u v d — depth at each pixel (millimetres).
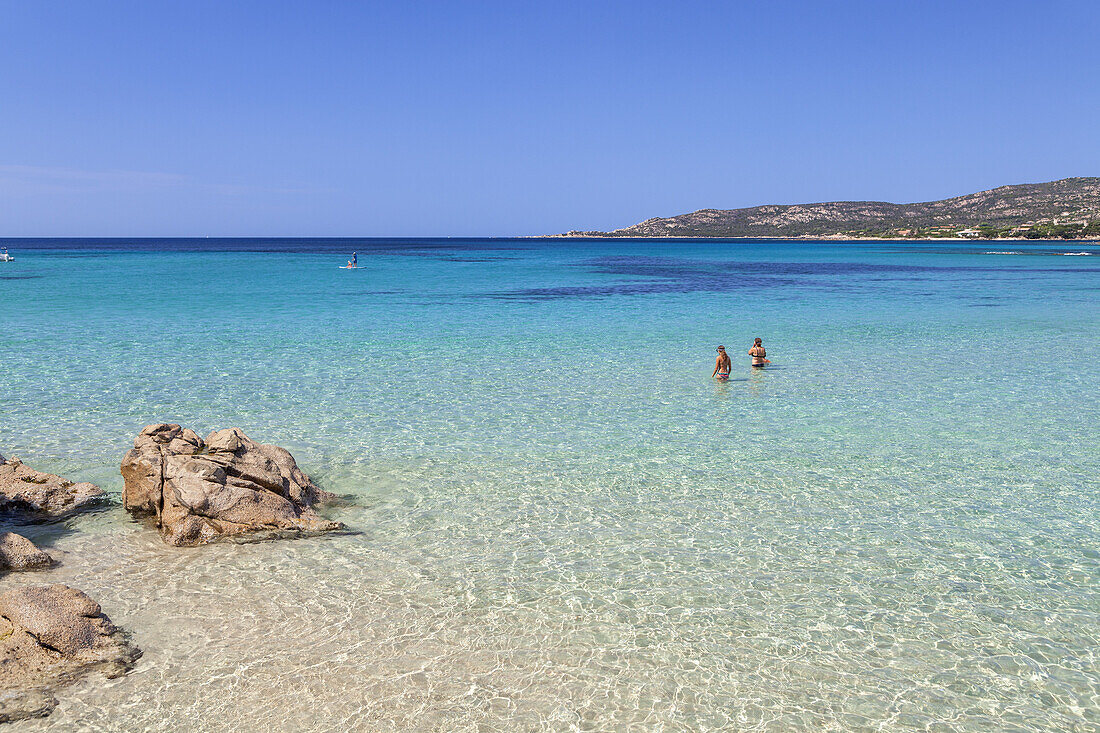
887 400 21844
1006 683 8625
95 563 11281
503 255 158625
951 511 13508
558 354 29281
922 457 16516
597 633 9539
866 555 11742
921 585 10812
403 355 28781
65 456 16016
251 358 27766
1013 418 19812
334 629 9570
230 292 57344
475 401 21484
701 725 7918
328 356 28359
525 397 22031
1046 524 12945
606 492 14414
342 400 21422
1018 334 35625
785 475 15383
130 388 22516
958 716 8086
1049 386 23766
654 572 11172
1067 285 69062
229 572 11055
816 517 13242
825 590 10664
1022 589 10703
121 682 8445
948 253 163250
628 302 51406
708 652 9172
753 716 8062
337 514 13320
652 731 7828
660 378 24891
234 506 12328
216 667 8742
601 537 12383
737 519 13141
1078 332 36344
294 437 17719
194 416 19406
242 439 13742
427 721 7926
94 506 13414
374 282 70500
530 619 9852
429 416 19781
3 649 8578
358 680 8562
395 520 13047
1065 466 15945
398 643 9281
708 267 105750
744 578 10992
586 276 82562
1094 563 11484
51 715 7895
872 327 38125
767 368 26828
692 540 12273
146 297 52250
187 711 8000
